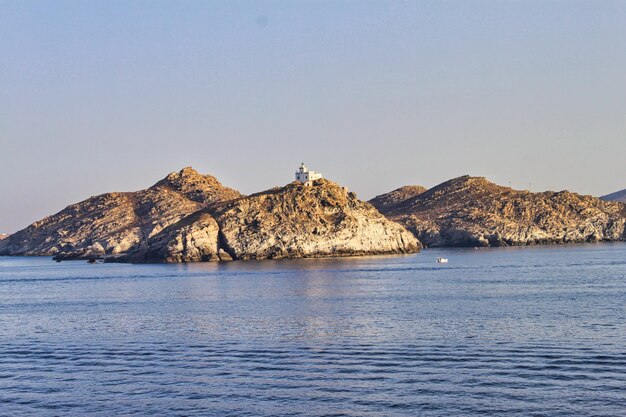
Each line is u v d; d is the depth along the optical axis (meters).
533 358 63.72
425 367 61.88
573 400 51.59
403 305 107.38
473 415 49.50
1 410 53.69
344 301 115.44
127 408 53.31
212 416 51.03
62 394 57.34
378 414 50.34
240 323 90.44
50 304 128.38
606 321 84.25
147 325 91.44
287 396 54.81
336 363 64.38
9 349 76.94
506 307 101.38
